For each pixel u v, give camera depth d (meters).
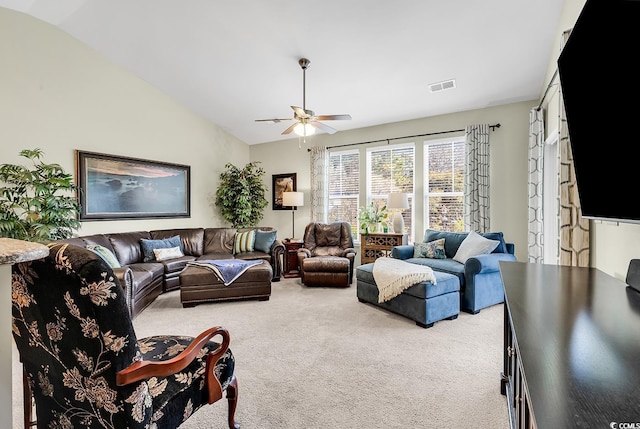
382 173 5.41
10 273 0.83
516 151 4.24
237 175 5.94
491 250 3.62
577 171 1.48
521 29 2.89
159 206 5.01
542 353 0.70
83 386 1.00
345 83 4.11
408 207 4.78
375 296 3.51
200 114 5.68
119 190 4.44
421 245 4.29
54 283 0.91
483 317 3.23
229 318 3.23
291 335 2.77
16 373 2.03
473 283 3.31
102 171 4.23
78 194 3.95
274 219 6.62
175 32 3.64
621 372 0.62
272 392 1.92
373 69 3.75
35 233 3.15
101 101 4.23
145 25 3.61
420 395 1.87
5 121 3.37
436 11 2.77
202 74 4.43
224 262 3.96
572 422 0.48
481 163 4.34
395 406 1.77
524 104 4.20
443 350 2.46
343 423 1.64
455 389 1.93
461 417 1.68
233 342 2.63
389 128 5.28
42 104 3.65
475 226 4.37
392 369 2.17
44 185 3.18
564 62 1.47
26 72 3.52
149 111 4.85
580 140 1.42
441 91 4.13
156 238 4.82
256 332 2.85
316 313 3.37
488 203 4.36
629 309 0.99
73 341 0.96
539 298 1.11
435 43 3.19
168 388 1.23
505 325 1.82
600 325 0.86
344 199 5.84
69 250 0.90
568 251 2.18
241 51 3.77
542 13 2.69
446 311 3.06
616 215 1.18
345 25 3.06
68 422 1.08
